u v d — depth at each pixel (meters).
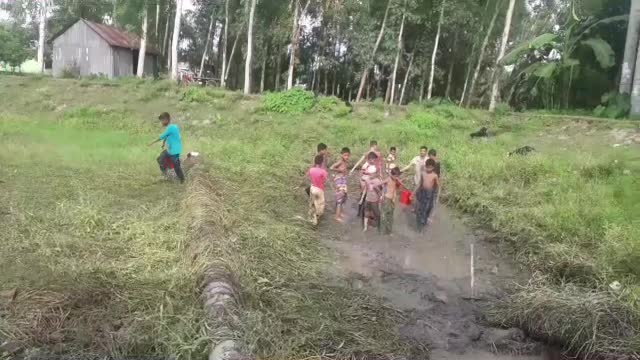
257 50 32.97
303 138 18.78
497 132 19.09
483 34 28.06
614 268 7.00
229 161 13.57
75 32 32.66
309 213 9.66
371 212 9.48
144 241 6.86
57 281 5.45
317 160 9.52
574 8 20.83
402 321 5.86
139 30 29.88
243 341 4.48
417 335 5.57
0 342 4.34
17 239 6.60
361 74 32.12
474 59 30.64
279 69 32.12
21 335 4.46
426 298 6.63
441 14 25.95
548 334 5.70
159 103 23.73
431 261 8.05
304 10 28.09
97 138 16.67
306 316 5.41
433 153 11.16
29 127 18.30
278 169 13.29
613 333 5.42
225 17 32.47
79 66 32.62
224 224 7.64
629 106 18.62
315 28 34.12
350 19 30.31
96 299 5.16
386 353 5.00
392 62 28.48
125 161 12.73
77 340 4.47
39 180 10.09
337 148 17.66
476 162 13.95
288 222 9.17
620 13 21.23
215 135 19.62
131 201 8.99
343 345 4.95
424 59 30.14
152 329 4.66
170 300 5.14
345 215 10.48
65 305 4.98
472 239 9.20
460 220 10.32
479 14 27.05
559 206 9.59
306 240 8.33
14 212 7.65
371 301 6.23
